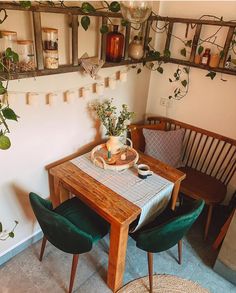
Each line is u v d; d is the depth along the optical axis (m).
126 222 1.49
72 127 1.99
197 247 2.18
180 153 2.51
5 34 1.32
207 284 1.89
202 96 2.35
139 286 1.84
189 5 2.14
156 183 1.82
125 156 2.04
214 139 2.41
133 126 2.47
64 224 1.39
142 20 1.61
